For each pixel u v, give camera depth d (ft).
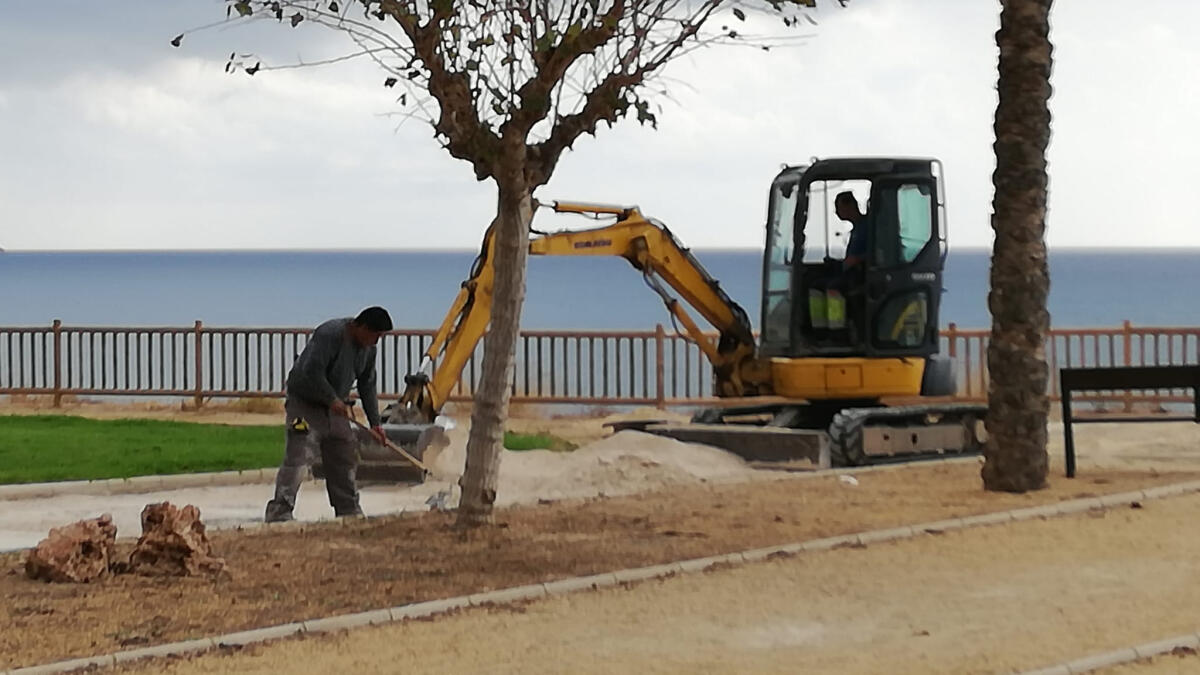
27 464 54.90
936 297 60.34
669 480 51.29
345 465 43.37
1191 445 60.18
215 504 48.08
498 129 36.06
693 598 31.45
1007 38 46.19
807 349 59.82
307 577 33.47
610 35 34.76
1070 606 30.37
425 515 41.60
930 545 37.04
